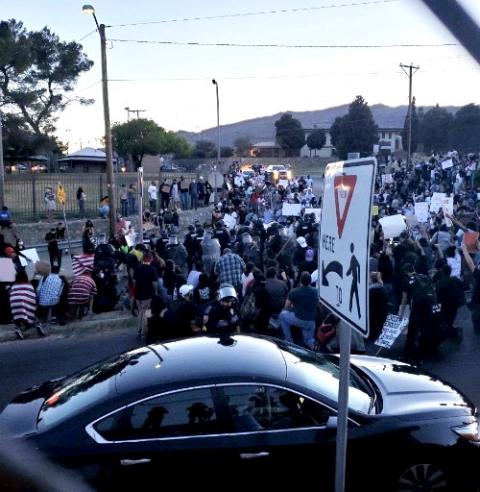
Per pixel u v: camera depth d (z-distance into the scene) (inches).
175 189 1180.5
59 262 714.2
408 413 187.9
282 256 575.5
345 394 130.7
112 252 561.0
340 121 3366.1
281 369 187.5
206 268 609.9
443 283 383.9
